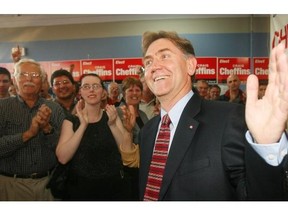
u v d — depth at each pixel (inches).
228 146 29.4
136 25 61.9
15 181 59.7
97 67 64.0
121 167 57.8
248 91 23.7
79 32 63.9
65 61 64.5
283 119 22.0
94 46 63.7
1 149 58.6
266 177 22.8
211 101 35.4
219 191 30.5
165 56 35.3
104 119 59.2
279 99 22.3
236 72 59.8
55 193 58.6
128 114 60.6
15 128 61.1
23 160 59.8
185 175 31.9
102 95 61.1
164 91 35.1
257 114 23.1
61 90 62.7
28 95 61.7
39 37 64.4
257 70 59.5
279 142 22.5
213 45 60.0
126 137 58.9
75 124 60.5
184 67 35.6
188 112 34.0
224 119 31.9
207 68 60.2
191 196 31.6
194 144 32.3
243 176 27.9
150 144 37.6
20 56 64.4
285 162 22.3
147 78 36.9
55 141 60.2
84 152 57.9
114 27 62.8
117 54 63.1
